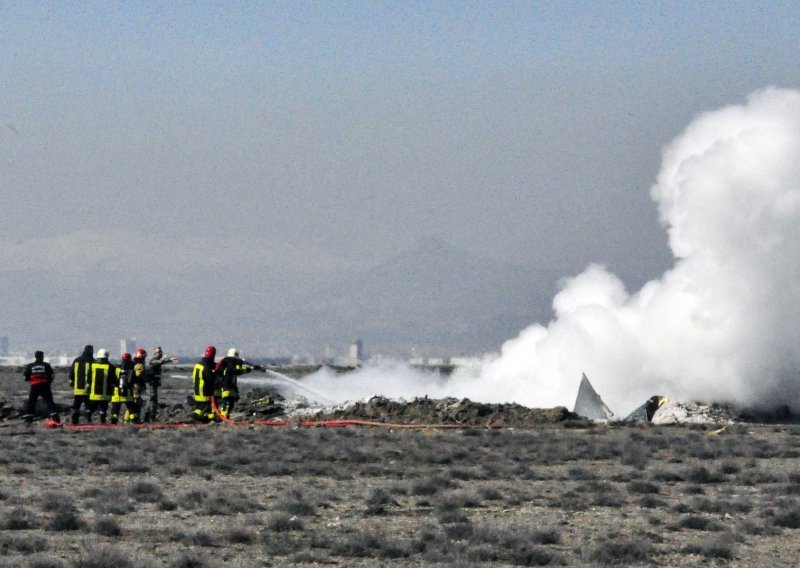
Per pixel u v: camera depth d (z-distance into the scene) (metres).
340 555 63.38
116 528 69.69
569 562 62.03
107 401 154.75
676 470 106.75
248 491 90.75
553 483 97.00
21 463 109.31
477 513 79.44
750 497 88.69
